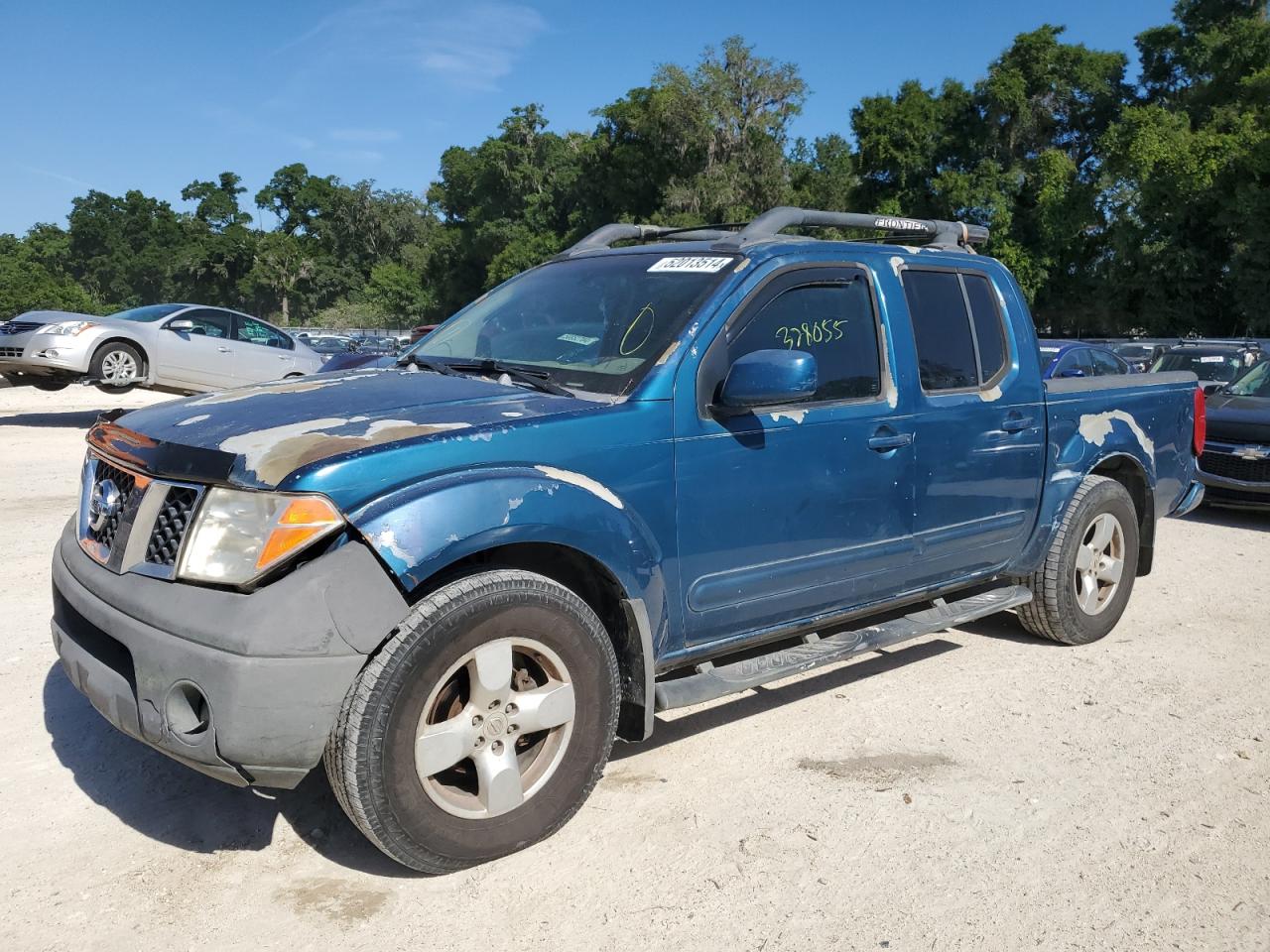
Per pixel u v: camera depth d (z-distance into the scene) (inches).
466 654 110.0
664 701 131.9
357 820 107.2
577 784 121.6
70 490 350.9
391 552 104.7
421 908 108.5
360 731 103.5
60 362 521.7
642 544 125.9
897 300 162.4
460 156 3715.6
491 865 117.6
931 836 126.3
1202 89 1831.9
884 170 2009.1
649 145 2474.2
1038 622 201.2
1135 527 209.6
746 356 130.5
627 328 141.3
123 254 5526.6
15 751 145.2
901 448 158.1
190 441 114.2
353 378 141.9
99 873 114.6
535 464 117.6
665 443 129.3
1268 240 1546.5
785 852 121.6
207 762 102.3
